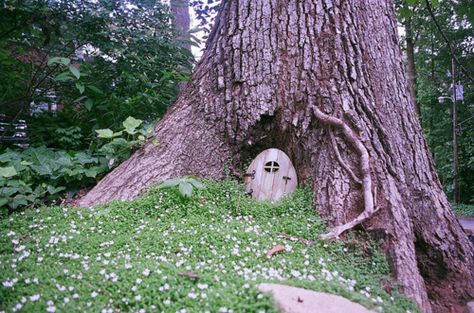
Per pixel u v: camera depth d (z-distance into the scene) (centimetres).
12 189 317
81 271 199
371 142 298
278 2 347
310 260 239
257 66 339
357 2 337
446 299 272
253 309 164
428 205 297
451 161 1334
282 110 330
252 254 238
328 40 325
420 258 289
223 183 338
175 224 277
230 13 367
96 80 486
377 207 272
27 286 181
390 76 330
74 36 466
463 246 293
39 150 388
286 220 290
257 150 354
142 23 503
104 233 266
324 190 299
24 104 473
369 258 254
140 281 184
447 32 1212
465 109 1333
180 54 530
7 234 251
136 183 328
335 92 312
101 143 423
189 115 361
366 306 183
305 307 168
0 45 453
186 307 169
